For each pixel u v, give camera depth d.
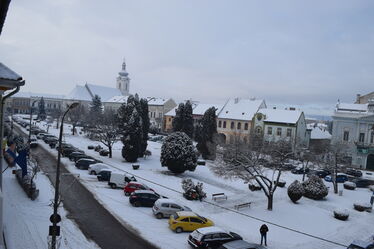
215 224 22.14
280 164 27.91
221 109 74.69
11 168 31.20
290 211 27.42
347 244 21.34
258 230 22.05
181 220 19.73
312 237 21.92
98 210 22.41
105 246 16.70
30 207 20.89
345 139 55.75
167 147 37.69
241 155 28.14
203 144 51.66
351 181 42.12
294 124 61.78
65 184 28.52
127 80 154.00
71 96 125.00
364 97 66.88
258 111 68.88
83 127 82.56
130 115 45.91
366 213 29.52
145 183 32.47
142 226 20.20
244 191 33.50
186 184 28.42
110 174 30.98
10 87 11.18
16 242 15.20
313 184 33.03
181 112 56.88
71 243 16.41
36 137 59.91
